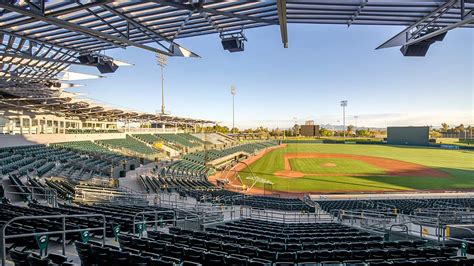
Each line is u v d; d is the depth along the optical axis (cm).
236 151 5756
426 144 7544
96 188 1766
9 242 675
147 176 2641
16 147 2656
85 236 678
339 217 1631
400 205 1923
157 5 766
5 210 899
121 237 725
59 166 2300
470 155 5447
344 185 2952
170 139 5741
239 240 859
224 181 3162
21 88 2261
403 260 621
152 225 1118
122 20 882
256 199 2222
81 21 888
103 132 4544
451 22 846
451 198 2239
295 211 1847
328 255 712
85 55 1127
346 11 800
